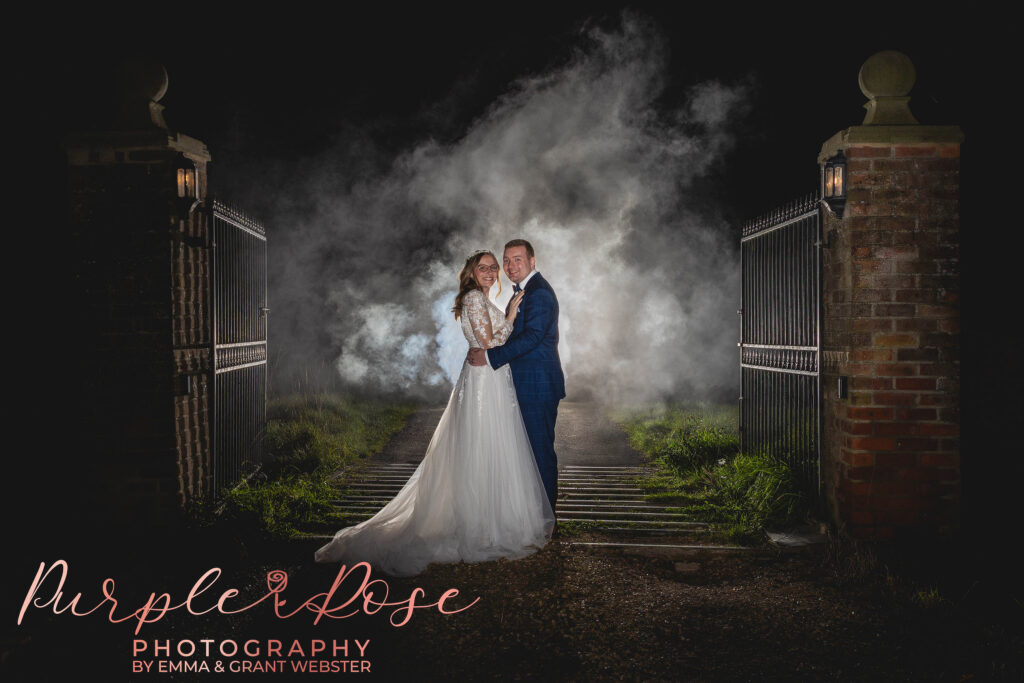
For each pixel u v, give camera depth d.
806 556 4.48
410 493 4.76
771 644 3.27
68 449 4.76
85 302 4.72
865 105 4.80
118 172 4.71
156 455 4.73
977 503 5.12
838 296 4.82
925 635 3.31
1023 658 3.03
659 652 3.20
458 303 4.72
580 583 4.01
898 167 4.59
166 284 4.71
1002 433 5.72
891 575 4.05
